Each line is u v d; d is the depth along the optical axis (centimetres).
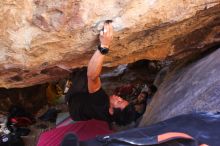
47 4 232
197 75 339
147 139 244
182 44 345
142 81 539
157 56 346
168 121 267
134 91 472
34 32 244
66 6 235
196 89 320
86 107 323
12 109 504
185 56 374
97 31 257
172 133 243
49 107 545
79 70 328
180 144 235
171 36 318
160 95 382
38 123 518
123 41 288
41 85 540
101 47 267
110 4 244
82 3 238
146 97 454
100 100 320
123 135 254
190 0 269
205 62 351
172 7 266
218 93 294
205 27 337
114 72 564
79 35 256
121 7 248
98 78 304
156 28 287
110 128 346
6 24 237
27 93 532
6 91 518
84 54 288
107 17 250
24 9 231
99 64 279
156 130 257
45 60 273
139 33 284
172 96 349
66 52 271
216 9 301
